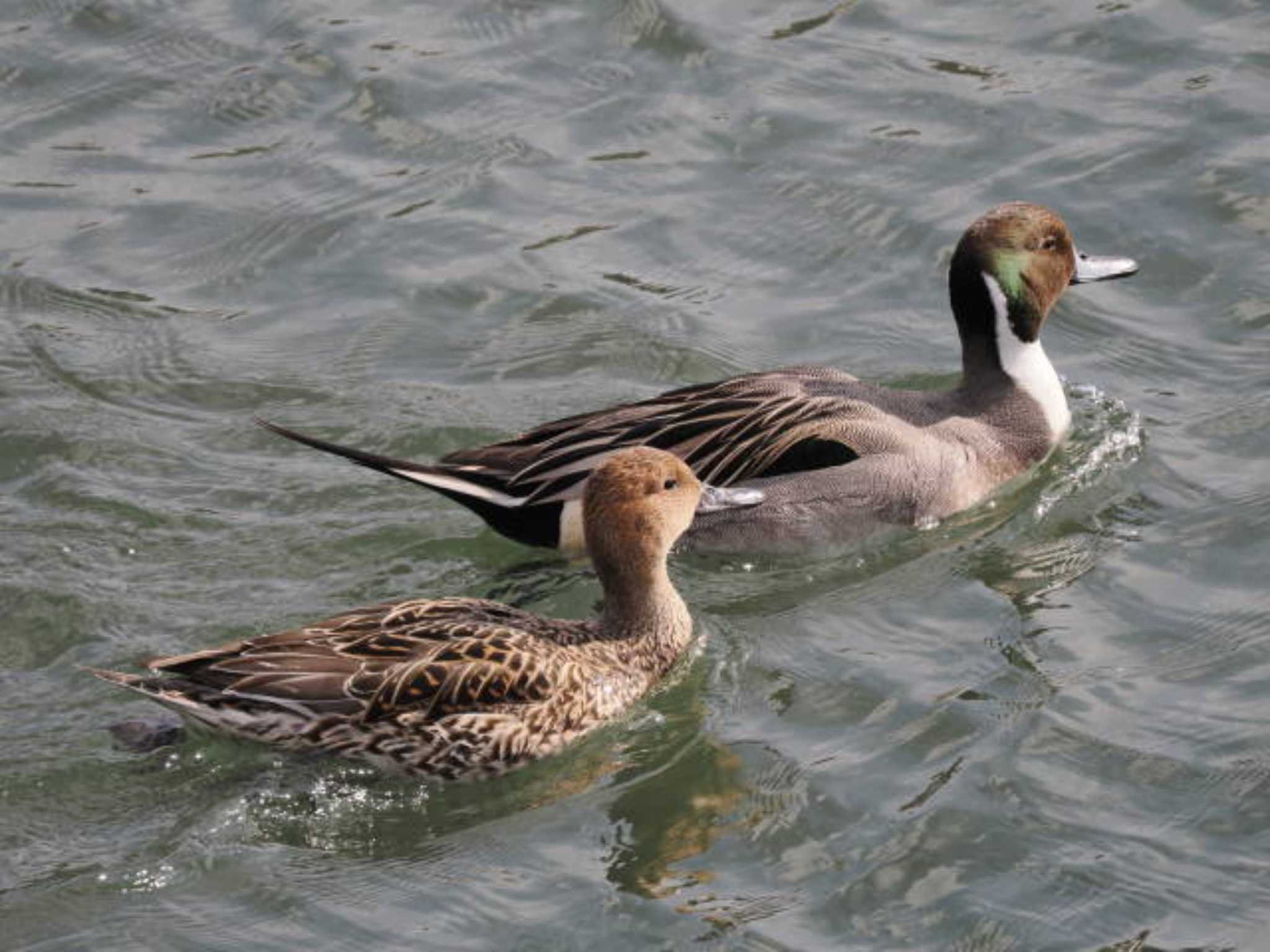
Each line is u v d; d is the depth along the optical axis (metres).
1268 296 16.62
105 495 14.71
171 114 18.98
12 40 19.80
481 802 12.26
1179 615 13.43
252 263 17.42
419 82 19.20
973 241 15.42
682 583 14.45
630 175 18.23
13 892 11.22
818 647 13.46
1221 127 18.17
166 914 11.10
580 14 20.02
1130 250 17.16
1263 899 10.98
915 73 19.11
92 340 16.55
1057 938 10.80
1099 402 15.88
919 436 14.98
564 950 10.82
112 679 12.09
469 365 16.38
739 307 16.94
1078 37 19.39
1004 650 13.23
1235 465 14.92
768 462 14.70
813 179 18.06
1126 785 11.88
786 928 10.95
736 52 19.45
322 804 12.12
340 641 12.41
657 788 12.26
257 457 15.27
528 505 14.24
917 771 12.10
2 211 17.92
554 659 12.66
